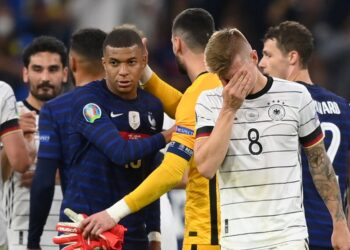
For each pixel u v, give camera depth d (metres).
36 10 46.84
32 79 25.31
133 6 45.97
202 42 21.39
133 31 20.67
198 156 18.66
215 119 18.95
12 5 46.81
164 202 24.73
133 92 20.91
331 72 45.94
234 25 45.38
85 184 20.62
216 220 20.78
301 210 18.91
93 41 22.53
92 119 20.42
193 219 20.95
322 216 21.70
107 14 45.84
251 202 18.80
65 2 47.06
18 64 44.22
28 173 24.42
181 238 29.67
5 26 45.88
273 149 18.81
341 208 19.62
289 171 18.88
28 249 22.03
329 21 46.97
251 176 18.78
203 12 21.66
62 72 25.61
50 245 24.30
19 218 24.67
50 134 21.61
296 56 23.30
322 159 19.41
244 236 18.73
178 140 20.02
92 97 20.64
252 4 45.62
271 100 18.94
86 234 19.75
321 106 22.47
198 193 20.86
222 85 19.25
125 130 20.77
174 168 19.88
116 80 20.48
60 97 21.88
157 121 21.22
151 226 21.61
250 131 18.81
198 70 21.34
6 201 24.73
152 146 20.33
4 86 22.52
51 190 21.69
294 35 23.30
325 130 22.33
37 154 23.00
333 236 19.64
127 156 20.09
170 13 46.12
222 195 19.02
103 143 20.23
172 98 21.89
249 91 18.47
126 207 19.78
